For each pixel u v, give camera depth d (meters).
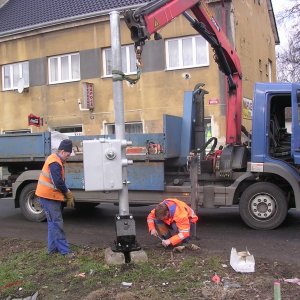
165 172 8.84
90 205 11.26
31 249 6.86
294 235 7.75
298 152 7.82
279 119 8.58
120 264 5.62
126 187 5.83
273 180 8.45
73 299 4.73
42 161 9.80
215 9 17.62
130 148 8.72
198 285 4.84
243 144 8.95
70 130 21.20
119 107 5.91
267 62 24.33
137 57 6.63
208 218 9.57
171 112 18.47
